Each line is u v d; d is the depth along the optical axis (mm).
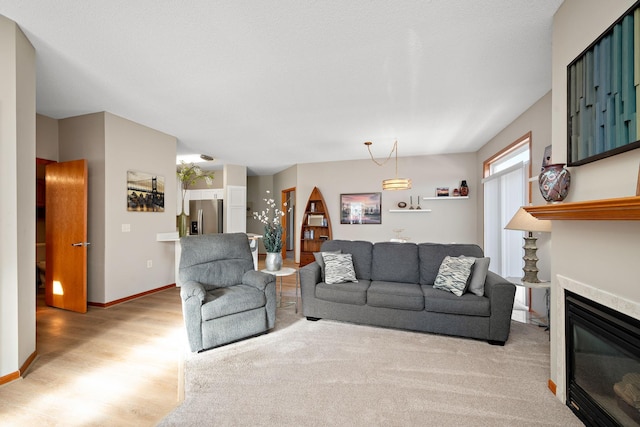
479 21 2039
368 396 1891
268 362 2336
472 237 6008
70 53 2436
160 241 4566
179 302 3965
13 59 2062
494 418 1688
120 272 3924
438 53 2432
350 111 3723
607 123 1448
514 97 3297
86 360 2387
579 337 1720
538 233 3328
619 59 1367
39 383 2064
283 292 4598
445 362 2330
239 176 7531
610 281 1467
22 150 2217
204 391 1947
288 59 2518
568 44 1820
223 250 3166
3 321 2045
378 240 6566
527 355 2449
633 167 1334
